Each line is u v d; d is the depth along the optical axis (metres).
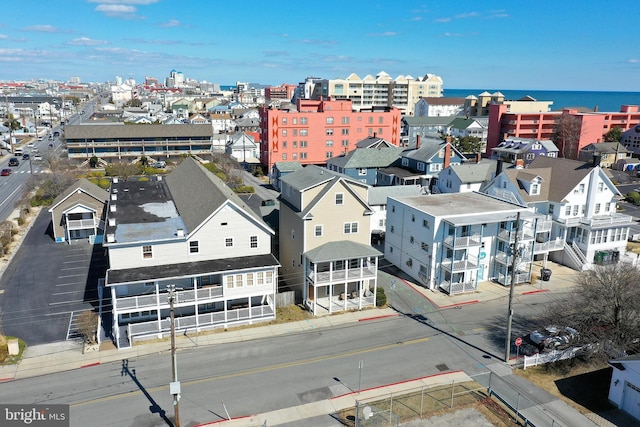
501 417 27.23
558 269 50.94
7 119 172.75
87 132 104.56
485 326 38.22
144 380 30.20
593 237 50.53
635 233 62.72
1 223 58.69
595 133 121.38
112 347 33.94
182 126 112.56
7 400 27.88
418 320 39.12
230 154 116.62
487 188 57.00
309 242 40.88
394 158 81.38
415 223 47.09
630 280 34.03
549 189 53.31
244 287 37.03
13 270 47.47
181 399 28.34
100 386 29.47
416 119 156.00
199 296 36.06
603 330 34.06
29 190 74.31
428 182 73.81
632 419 27.11
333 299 42.53
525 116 127.44
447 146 71.94
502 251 47.06
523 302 42.81
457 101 199.12
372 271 40.97
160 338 35.31
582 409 28.09
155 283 35.88
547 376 31.56
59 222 55.72
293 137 101.75
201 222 36.62
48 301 40.84
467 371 31.95
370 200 58.00
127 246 35.09
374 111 110.88
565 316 36.94
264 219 51.34
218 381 30.23
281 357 33.22
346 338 36.00
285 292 41.81
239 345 34.72
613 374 28.52
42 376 30.38
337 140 105.88
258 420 26.69
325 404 28.20
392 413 27.36
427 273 45.66
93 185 60.25
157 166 102.06
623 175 99.38
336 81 194.12
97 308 39.72
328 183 41.09
